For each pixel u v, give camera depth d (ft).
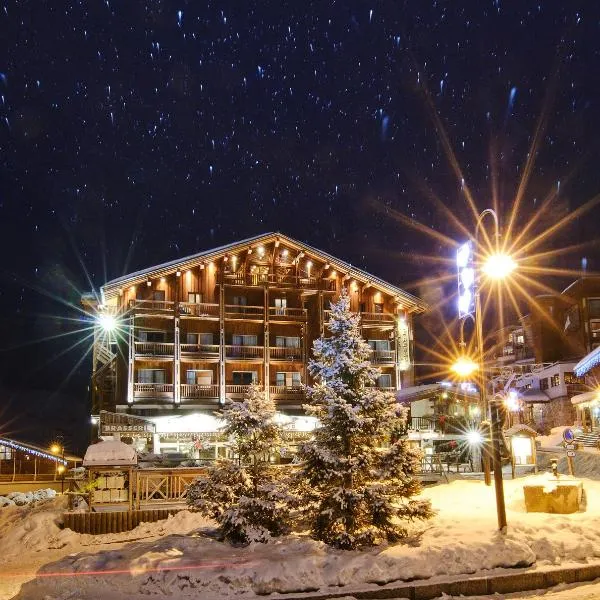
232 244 145.38
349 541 49.65
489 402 54.70
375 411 53.78
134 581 45.47
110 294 135.74
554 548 48.78
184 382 142.82
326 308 153.17
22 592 46.03
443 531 52.21
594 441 122.21
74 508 71.51
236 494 55.67
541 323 209.56
